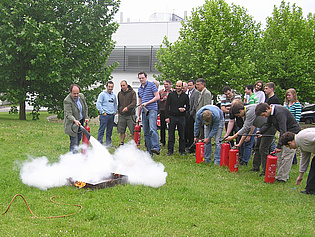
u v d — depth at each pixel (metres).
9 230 3.51
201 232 3.67
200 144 7.63
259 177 6.59
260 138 7.01
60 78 16.58
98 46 18.59
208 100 8.56
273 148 7.28
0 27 15.79
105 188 5.12
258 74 21.38
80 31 17.41
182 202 4.71
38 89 18.16
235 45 19.75
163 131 10.10
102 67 20.00
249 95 8.95
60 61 16.59
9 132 11.16
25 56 17.53
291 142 5.41
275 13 23.70
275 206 4.78
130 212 4.18
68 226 3.68
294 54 21.69
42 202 4.42
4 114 24.25
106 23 18.84
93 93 19.14
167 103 8.61
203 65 18.83
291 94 7.38
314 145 5.18
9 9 16.55
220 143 7.64
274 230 3.88
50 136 10.91
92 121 20.56
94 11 17.94
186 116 9.12
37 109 18.23
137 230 3.62
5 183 5.19
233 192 5.38
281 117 6.02
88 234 3.50
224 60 18.34
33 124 14.84
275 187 5.86
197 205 4.62
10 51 16.61
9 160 6.92
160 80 20.59
